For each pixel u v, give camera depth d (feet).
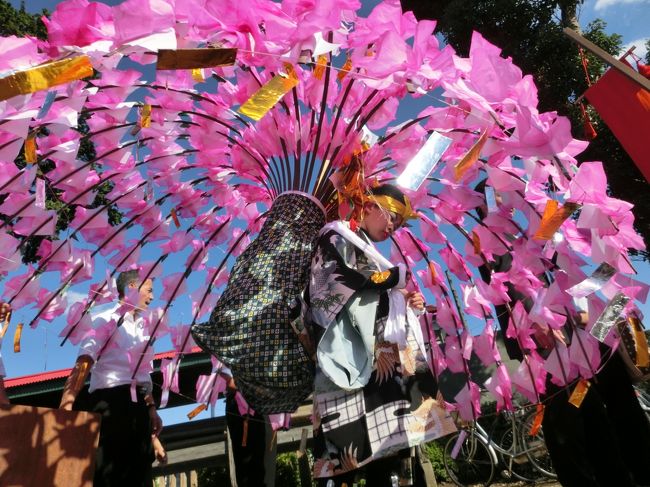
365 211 5.81
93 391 7.88
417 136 6.47
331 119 6.39
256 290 5.34
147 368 8.15
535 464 16.28
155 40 3.77
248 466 8.79
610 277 4.81
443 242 7.69
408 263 8.20
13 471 5.40
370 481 5.64
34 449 5.62
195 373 16.47
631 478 6.52
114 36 3.80
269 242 5.68
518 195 5.54
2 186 6.05
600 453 6.57
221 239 8.68
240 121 6.51
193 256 8.55
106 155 6.70
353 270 4.99
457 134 5.73
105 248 8.20
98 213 7.71
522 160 4.96
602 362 7.43
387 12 4.50
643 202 20.36
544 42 21.29
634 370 7.43
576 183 4.33
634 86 7.59
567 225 5.23
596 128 20.52
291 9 4.33
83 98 4.91
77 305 7.92
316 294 5.00
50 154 6.00
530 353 7.32
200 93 6.25
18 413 5.65
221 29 4.11
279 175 6.44
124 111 5.60
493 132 4.67
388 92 5.45
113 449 7.47
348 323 4.97
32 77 3.59
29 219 6.87
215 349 5.24
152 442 8.66
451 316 7.87
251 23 4.15
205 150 6.91
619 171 20.34
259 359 5.07
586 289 4.84
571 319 5.99
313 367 5.15
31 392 16.02
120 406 7.73
